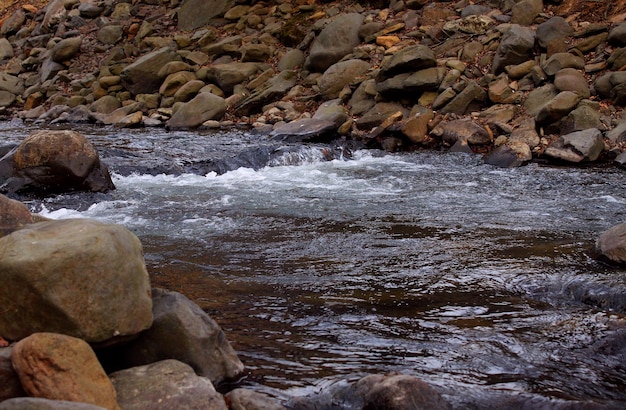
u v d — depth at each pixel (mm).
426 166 10883
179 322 3959
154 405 3438
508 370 4223
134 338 3920
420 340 4605
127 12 20203
